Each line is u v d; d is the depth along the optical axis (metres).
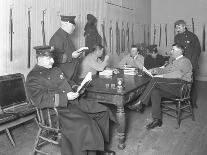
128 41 6.73
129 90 2.86
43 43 3.82
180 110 4.12
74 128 2.34
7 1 3.24
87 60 3.97
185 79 3.81
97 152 2.67
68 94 2.55
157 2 8.07
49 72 2.71
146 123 3.82
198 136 3.36
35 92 2.50
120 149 2.95
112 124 3.69
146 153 2.87
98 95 2.88
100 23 5.29
